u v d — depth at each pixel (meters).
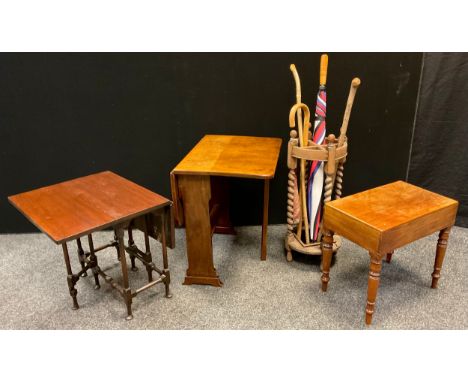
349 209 2.03
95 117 2.73
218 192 2.81
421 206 2.06
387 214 1.98
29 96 2.64
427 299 2.26
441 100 2.76
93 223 1.78
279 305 2.23
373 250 1.90
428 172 2.97
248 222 3.06
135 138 2.79
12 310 2.22
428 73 2.72
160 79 2.65
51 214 1.85
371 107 2.79
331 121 2.80
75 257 2.71
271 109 2.75
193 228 2.26
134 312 2.20
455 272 2.49
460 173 2.87
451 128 2.80
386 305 2.22
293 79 2.68
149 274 2.40
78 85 2.64
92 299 2.30
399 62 2.69
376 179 3.02
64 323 2.13
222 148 2.48
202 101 2.71
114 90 2.66
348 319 2.12
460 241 2.80
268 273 2.50
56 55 2.55
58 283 2.45
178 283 2.42
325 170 2.30
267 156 2.35
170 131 2.79
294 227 2.76
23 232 3.01
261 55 2.61
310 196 2.47
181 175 2.15
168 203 1.99
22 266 2.61
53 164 2.83
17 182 2.86
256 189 2.96
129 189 2.12
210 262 2.33
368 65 2.68
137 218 2.32
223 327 2.08
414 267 2.54
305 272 2.51
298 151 2.32
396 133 2.88
